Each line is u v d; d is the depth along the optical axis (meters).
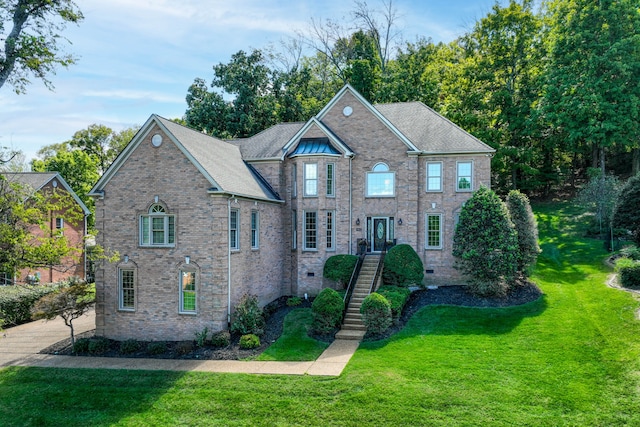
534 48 38.94
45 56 18.33
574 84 33.88
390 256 24.00
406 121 28.58
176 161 20.02
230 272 20.22
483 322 19.59
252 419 12.96
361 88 42.94
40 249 18.31
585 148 43.56
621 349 15.09
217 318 19.44
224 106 44.72
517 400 13.02
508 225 22.41
